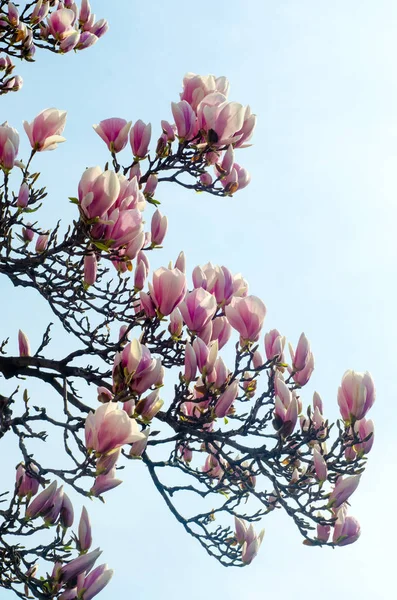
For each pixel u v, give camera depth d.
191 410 6.77
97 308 6.91
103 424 4.75
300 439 6.58
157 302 6.12
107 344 6.88
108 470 4.83
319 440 6.60
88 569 5.26
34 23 9.80
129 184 5.30
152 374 5.27
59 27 9.86
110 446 4.77
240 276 7.20
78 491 5.27
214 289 6.76
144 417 5.40
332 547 6.41
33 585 5.38
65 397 6.43
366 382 6.58
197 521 6.87
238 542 6.89
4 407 6.45
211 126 6.88
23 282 6.95
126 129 6.95
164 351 6.57
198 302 6.19
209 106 6.97
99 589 5.27
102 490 5.23
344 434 6.62
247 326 6.51
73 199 5.05
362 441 6.55
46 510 5.53
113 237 5.14
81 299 6.88
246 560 6.84
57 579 5.23
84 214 5.06
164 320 6.26
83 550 5.57
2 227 6.78
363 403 6.54
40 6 9.74
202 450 7.22
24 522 5.52
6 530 5.68
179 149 7.14
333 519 6.43
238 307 6.52
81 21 10.88
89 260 6.14
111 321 6.94
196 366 6.08
